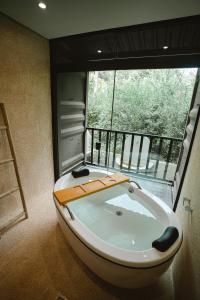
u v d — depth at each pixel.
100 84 2.75
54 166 2.57
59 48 2.06
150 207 1.68
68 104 2.51
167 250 1.09
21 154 1.95
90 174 2.27
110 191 2.07
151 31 1.65
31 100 1.97
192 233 1.09
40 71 2.02
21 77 1.79
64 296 1.19
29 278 1.30
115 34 1.78
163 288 1.27
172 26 1.53
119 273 1.08
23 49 1.75
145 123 2.75
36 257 1.48
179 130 2.54
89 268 1.36
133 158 3.16
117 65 1.84
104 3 1.30
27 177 2.09
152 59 1.67
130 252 1.08
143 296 1.21
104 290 1.24
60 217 1.50
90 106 2.99
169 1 1.23
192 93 2.17
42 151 2.28
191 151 1.71
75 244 1.33
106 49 1.88
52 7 1.37
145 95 2.54
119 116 2.84
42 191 2.39
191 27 1.52
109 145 3.22
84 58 1.99
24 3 1.32
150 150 2.95
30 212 2.05
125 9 1.37
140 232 1.59
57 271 1.36
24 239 1.66
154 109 2.57
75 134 2.88
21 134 1.91
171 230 1.21
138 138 2.97
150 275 1.07
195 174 1.31
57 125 2.37
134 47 1.76
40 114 2.14
